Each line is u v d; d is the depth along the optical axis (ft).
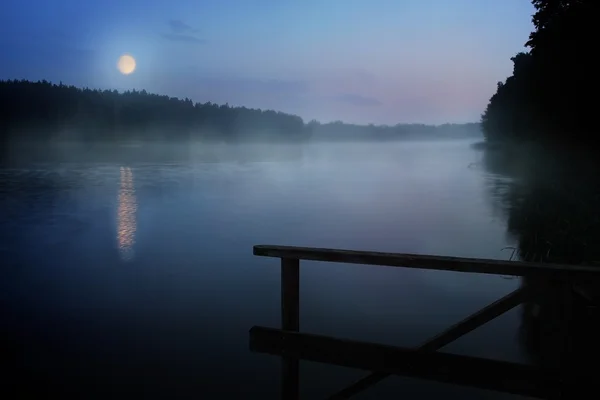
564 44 92.38
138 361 24.44
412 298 34.35
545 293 11.09
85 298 36.06
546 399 10.66
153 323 30.35
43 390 21.27
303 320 30.32
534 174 119.14
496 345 23.93
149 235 63.36
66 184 136.36
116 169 195.72
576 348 10.73
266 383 21.91
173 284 39.96
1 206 92.17
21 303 34.73
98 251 53.67
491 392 19.80
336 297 34.71
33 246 56.39
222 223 73.20
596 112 84.07
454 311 31.53
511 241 55.16
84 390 21.36
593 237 41.55
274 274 43.11
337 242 58.34
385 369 11.80
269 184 136.87
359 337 27.37
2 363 24.16
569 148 94.94
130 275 42.73
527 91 119.85
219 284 39.91
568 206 66.85
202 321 30.71
